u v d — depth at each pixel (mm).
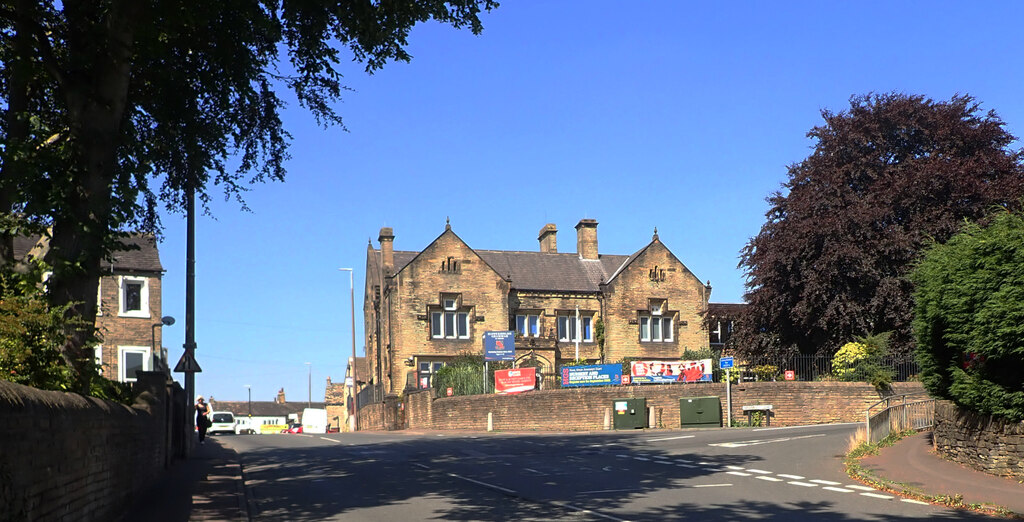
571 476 18297
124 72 14422
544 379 52750
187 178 18938
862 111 42812
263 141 18953
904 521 11977
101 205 13984
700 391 37688
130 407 15984
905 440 23047
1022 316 14812
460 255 57250
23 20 14062
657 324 60344
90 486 10891
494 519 12578
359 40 16891
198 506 14250
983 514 12664
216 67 17031
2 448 7098
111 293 41344
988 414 16859
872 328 40125
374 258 63875
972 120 42844
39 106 16781
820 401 36625
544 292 59281
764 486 16078
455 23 16656
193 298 24594
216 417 63531
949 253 18047
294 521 12930
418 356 55406
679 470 19188
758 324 43062
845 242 39125
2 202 14133
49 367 11109
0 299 11281
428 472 19781
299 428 90250
